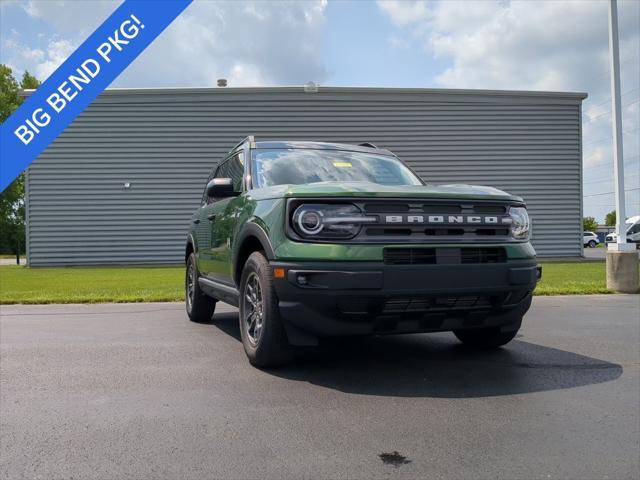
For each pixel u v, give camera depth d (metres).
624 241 9.70
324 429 2.87
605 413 3.11
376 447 2.63
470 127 19.75
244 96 19.30
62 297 8.84
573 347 4.89
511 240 3.95
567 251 20.17
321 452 2.58
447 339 5.28
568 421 2.98
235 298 4.72
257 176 4.85
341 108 19.41
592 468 2.40
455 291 3.66
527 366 4.19
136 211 19.23
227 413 3.13
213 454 2.56
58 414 3.14
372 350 4.79
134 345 5.11
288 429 2.88
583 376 3.90
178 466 2.43
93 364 4.34
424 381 3.78
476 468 2.40
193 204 19.31
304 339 3.78
